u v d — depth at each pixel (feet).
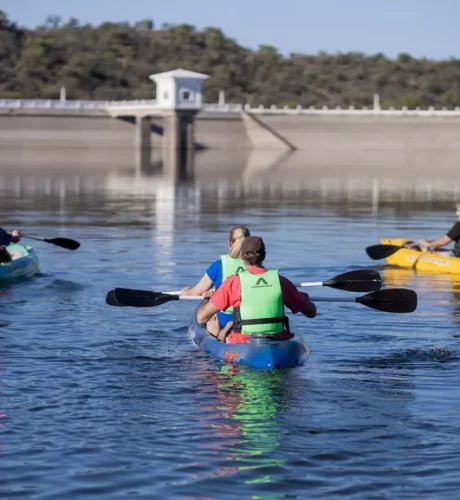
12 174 215.92
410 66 571.28
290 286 43.09
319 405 36.45
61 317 53.36
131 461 30.58
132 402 36.70
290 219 119.24
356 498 27.91
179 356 43.78
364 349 46.16
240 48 605.73
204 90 503.20
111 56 530.68
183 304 57.88
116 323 51.88
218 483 28.91
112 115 383.86
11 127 371.56
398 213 129.59
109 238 95.04
